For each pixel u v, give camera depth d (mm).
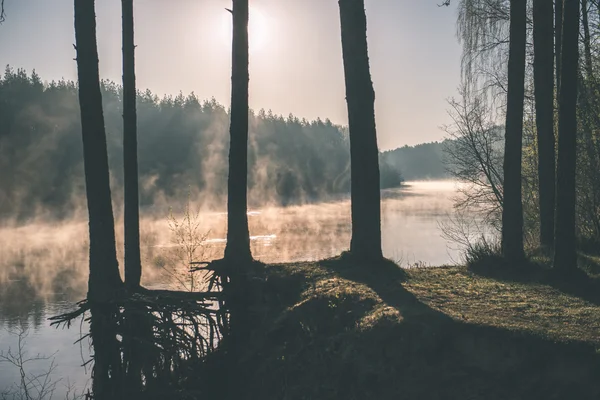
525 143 18781
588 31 16344
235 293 10195
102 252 9586
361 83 11562
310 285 9938
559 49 15797
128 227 11461
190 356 9438
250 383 8883
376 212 11609
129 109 11531
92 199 9617
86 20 9586
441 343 7309
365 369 7531
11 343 15672
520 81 12344
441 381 7023
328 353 8094
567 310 8273
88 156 9609
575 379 6539
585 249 13977
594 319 7711
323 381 7891
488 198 20797
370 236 11531
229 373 9336
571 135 10750
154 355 9070
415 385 7121
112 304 9367
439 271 11938
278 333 9078
